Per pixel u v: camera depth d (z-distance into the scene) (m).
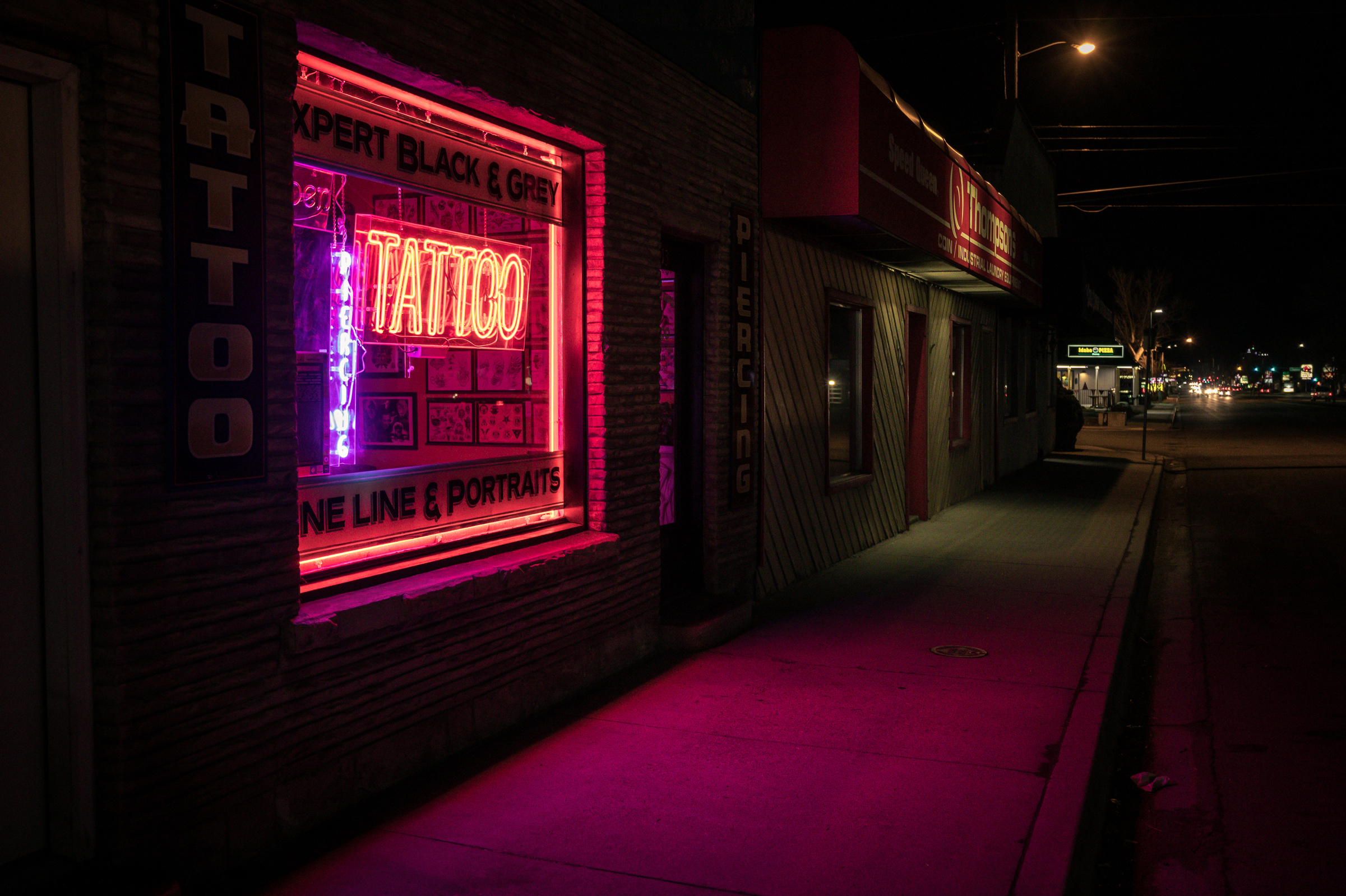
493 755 4.79
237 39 3.44
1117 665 6.62
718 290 7.43
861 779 4.53
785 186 7.99
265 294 3.57
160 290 3.22
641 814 4.14
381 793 4.29
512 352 5.52
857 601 8.41
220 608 3.45
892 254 10.46
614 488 6.02
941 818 4.11
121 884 3.02
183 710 3.33
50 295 3.05
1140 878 4.10
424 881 3.54
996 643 7.02
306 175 4.26
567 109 5.38
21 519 3.06
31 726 3.11
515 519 5.49
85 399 3.07
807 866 3.69
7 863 3.06
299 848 3.78
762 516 8.37
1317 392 122.38
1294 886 3.96
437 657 4.59
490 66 4.74
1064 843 3.85
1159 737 5.77
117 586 3.10
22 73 2.93
